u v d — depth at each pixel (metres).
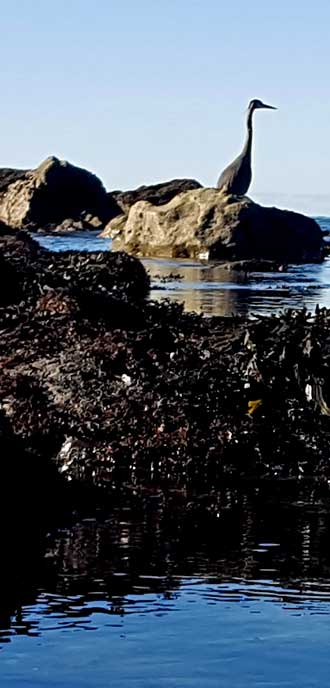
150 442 10.53
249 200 42.25
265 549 8.24
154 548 8.23
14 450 10.18
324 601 7.08
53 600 7.05
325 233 64.69
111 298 15.36
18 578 7.47
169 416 10.88
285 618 6.74
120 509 9.38
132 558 7.97
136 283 22.22
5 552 8.09
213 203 41.56
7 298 15.98
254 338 12.15
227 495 9.84
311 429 10.99
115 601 7.04
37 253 23.31
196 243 40.88
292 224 42.41
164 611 6.86
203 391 11.35
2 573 7.57
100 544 8.33
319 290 27.34
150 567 7.75
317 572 7.67
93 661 6.09
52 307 14.58
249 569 7.74
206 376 11.55
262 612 6.84
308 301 23.84
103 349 12.70
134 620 6.70
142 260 39.56
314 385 11.43
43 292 15.77
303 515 9.23
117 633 6.48
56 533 8.61
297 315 12.55
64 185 66.81
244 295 24.97
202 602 7.03
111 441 10.54
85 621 6.68
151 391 11.43
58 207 66.94
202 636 6.45
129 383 11.78
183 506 9.46
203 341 13.16
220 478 10.29
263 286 28.30
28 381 11.62
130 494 9.80
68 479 10.02
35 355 12.88
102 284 18.02
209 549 8.20
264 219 41.69
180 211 41.88
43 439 10.51
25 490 9.62
